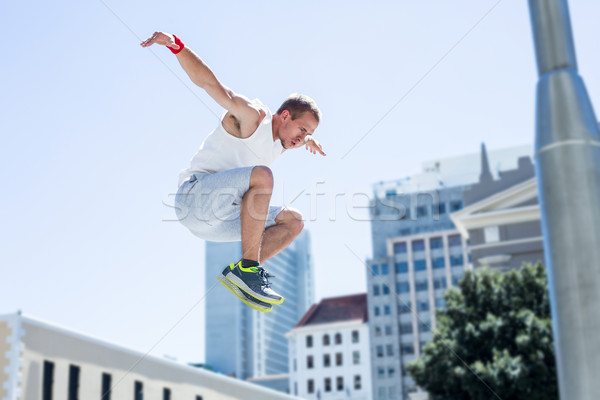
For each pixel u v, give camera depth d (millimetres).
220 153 3383
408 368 27641
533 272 29016
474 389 25312
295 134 3426
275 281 170500
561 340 1889
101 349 20328
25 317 18000
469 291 28969
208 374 24594
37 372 18078
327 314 110375
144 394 21625
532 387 24844
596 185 1941
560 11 2133
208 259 171000
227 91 3164
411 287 94938
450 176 95438
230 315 164875
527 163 58281
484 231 54938
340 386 103562
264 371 168250
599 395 1807
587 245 1896
